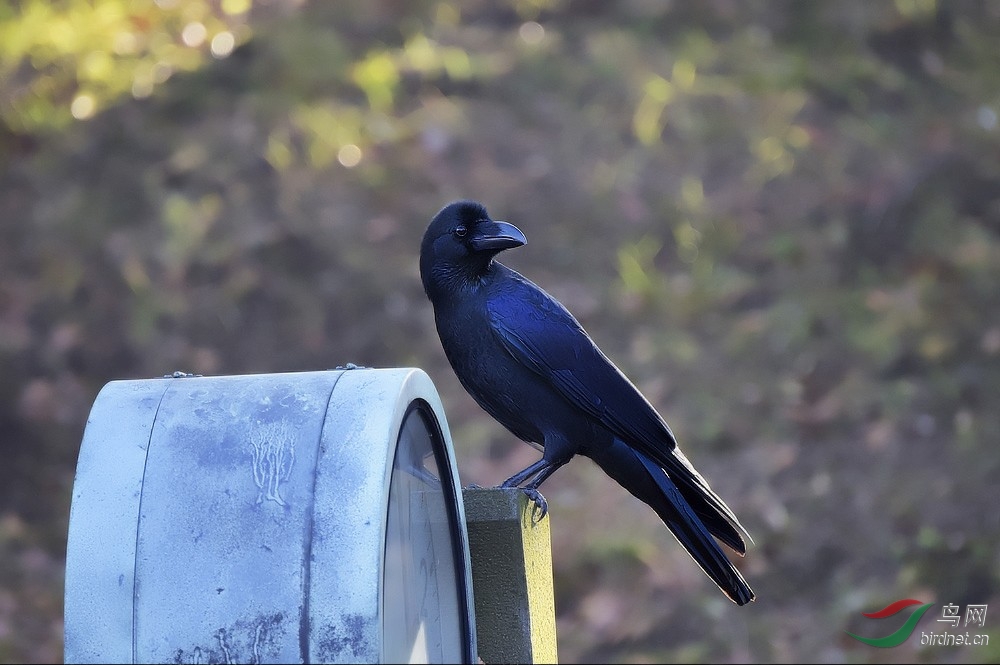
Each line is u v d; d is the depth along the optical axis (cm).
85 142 1503
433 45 1706
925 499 1108
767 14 1802
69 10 1695
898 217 1430
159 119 1547
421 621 382
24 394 1223
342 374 380
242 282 1344
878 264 1391
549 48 1714
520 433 620
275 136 1519
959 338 1275
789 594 1045
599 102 1630
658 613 1020
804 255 1402
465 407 1221
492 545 470
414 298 1343
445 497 418
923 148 1532
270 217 1411
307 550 349
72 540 362
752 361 1283
